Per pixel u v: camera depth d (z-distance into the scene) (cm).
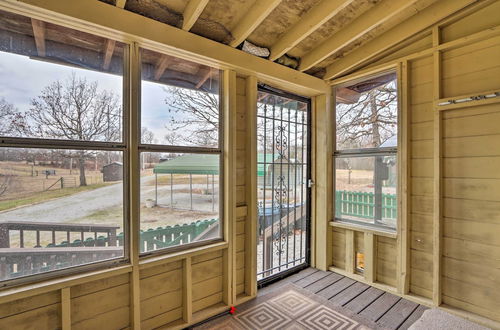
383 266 271
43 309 154
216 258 232
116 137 181
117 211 181
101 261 175
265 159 281
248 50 241
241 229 251
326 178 311
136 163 185
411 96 251
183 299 210
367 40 263
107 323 176
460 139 220
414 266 249
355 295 255
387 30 249
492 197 205
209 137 228
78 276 162
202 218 224
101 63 175
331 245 317
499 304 201
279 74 263
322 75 311
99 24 161
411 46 249
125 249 183
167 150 203
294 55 279
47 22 157
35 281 153
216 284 233
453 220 224
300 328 205
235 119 236
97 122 173
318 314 224
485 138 208
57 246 160
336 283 280
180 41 195
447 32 226
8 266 146
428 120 239
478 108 211
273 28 234
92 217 171
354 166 296
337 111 313
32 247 153
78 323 165
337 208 313
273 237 290
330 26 241
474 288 213
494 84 203
